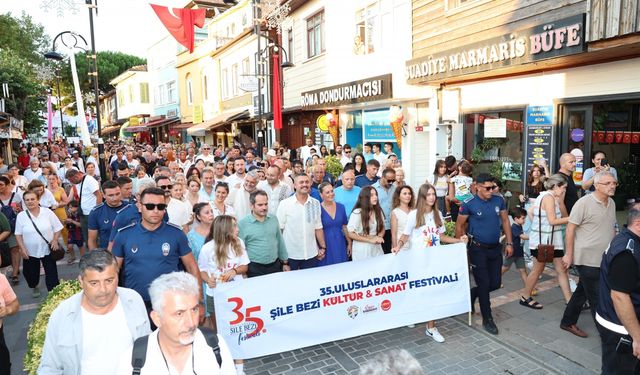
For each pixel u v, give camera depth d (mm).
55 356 2777
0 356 3934
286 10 14547
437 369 4547
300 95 17547
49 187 8727
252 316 4680
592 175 7227
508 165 9250
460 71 8617
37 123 27734
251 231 5156
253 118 21047
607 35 5902
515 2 8070
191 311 2295
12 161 25516
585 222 4645
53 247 6715
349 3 13812
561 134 8055
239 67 23094
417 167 12500
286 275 4805
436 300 5371
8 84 22703
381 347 5082
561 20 6574
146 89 42625
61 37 10422
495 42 7734
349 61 14117
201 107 29188
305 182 5641
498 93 9195
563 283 5797
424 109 11992
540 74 8266
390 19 12039
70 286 3932
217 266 4629
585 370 4410
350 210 6457
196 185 7020
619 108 7871
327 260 5941
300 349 5113
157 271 3969
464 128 10188
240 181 8438
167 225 4137
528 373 4414
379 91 11906
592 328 5297
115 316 2863
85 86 47625
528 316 5695
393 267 5219
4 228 6496
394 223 5500
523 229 6980
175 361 2381
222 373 2438
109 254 2775
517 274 7293
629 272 3230
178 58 32219
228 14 24500
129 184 6387
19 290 7332
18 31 31719
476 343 5066
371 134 14188
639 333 3234
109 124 57469
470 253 5363
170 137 36531
